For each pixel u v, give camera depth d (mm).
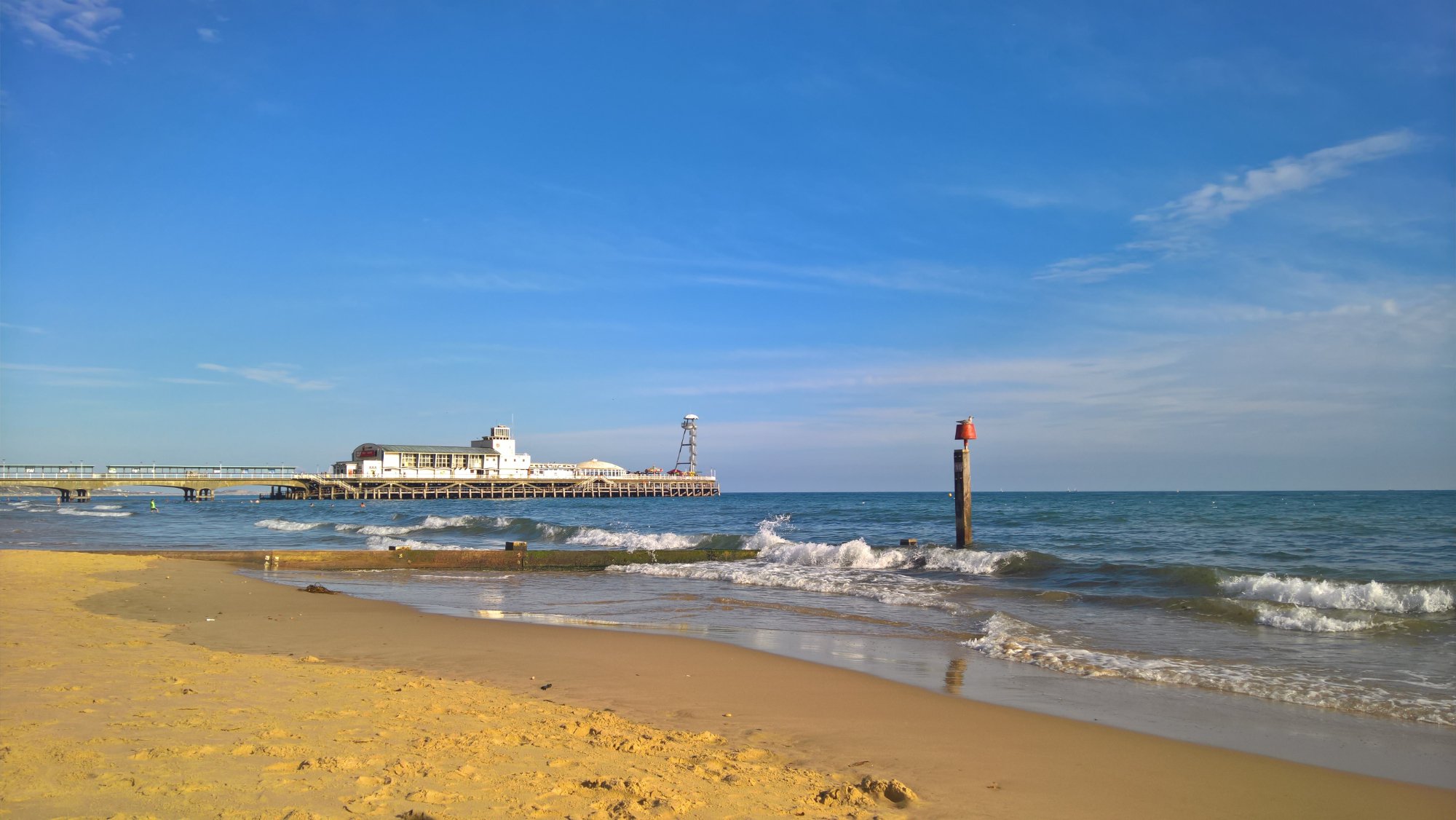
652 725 7727
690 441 150375
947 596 17609
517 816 4699
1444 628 12680
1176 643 12141
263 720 6602
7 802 4348
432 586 21250
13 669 8391
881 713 8367
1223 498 105750
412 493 110500
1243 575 17109
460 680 9547
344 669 9539
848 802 5594
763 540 28344
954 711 8445
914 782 6227
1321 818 5738
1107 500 98062
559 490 123312
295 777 5109
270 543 35938
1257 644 11992
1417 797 6152
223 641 11953
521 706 7973
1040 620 14344
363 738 6219
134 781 4820
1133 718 8273
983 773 6520
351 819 4430
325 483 104625
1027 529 37500
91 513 64562
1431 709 8594
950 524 41938
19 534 39594
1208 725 8062
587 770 5770
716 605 17094
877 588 18922
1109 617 14539
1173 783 6371
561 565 25219
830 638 13078
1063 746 7266
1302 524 38312
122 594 16781
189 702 7113
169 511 72375
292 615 14891
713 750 6828
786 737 7449
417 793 4926
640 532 42844
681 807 5066
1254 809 5875
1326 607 14875
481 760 5809
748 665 10703
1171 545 28297
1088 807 5824
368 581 22375
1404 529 34719
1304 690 9367
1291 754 7164
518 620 15070
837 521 46812
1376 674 10078
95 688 7523
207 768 5172
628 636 12773
